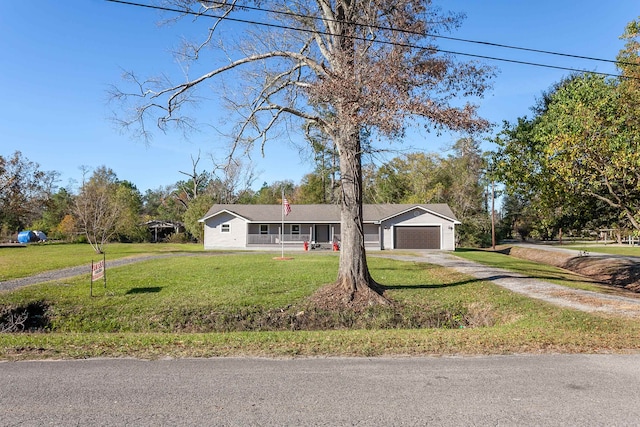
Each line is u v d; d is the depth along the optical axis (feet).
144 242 167.63
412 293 49.37
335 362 19.39
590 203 44.24
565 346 22.61
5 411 13.78
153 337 24.82
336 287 44.68
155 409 13.97
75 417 13.33
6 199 148.77
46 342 22.82
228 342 23.13
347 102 33.99
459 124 33.63
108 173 267.80
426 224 124.98
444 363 19.36
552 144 36.52
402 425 12.85
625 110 36.81
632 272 69.62
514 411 13.96
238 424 12.87
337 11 39.60
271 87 44.32
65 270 68.69
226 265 75.15
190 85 43.55
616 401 14.84
